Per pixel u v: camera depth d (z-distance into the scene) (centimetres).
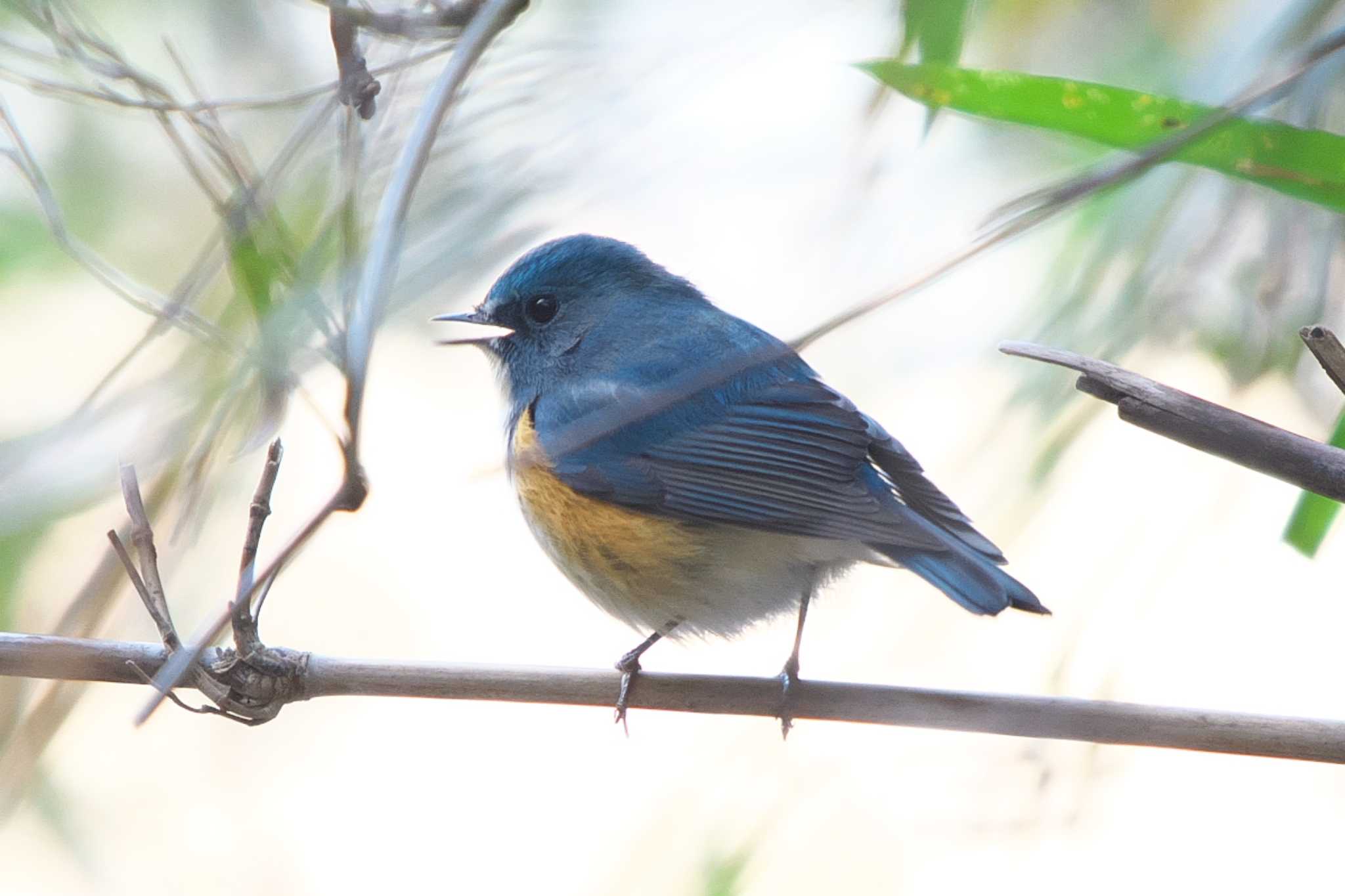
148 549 358
